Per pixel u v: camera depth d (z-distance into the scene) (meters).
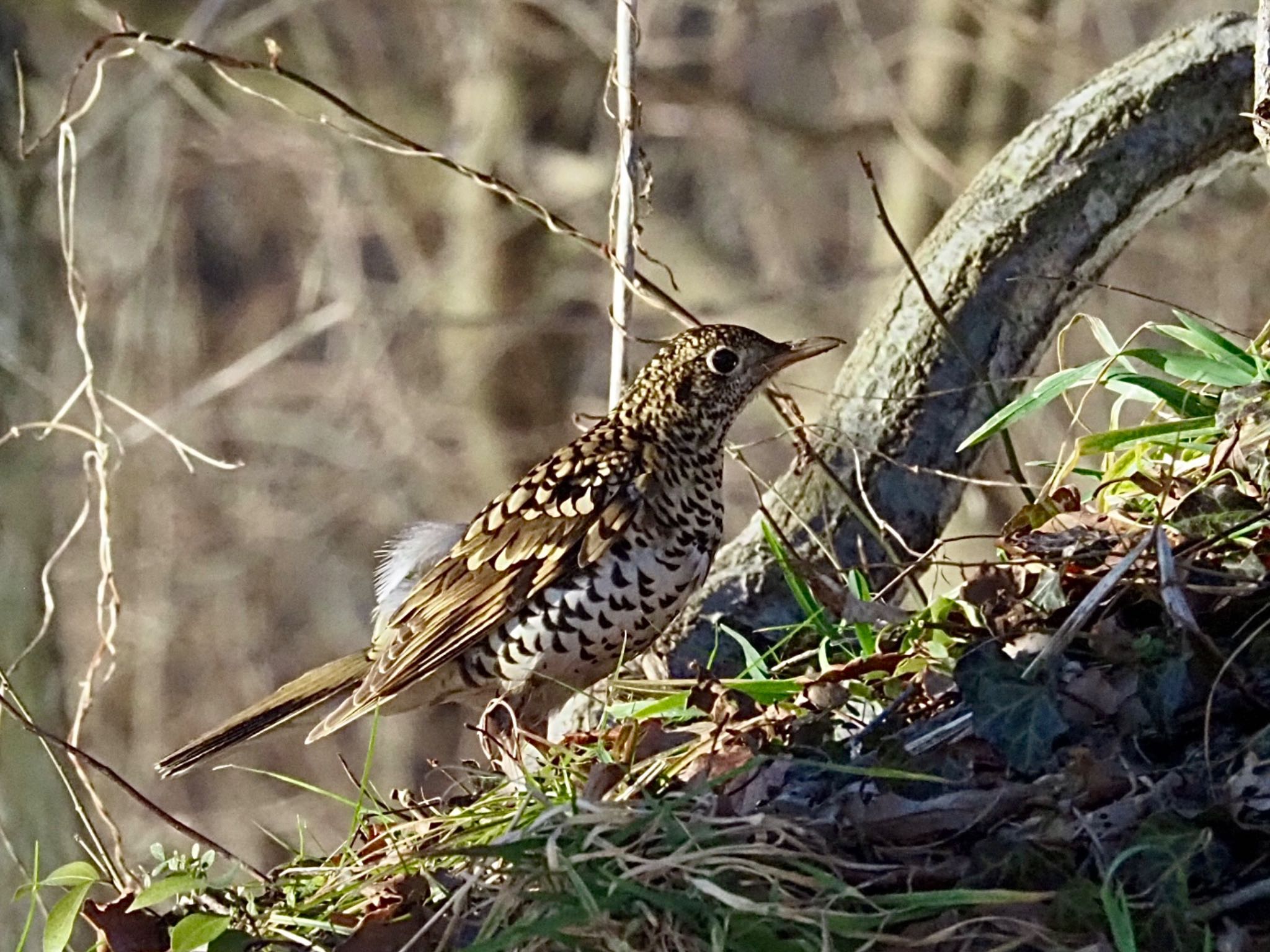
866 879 6.55
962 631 7.72
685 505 9.09
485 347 23.02
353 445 24.78
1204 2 23.59
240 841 22.97
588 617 8.91
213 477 24.53
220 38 20.47
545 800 7.00
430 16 23.98
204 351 25.59
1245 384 8.22
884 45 22.80
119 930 7.52
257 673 24.66
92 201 23.81
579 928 6.41
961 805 6.71
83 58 10.45
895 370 10.34
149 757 22.73
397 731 24.02
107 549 10.26
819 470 10.23
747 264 25.59
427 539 10.32
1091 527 8.09
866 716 7.74
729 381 9.30
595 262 23.27
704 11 27.03
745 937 6.29
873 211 23.36
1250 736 6.79
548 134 22.80
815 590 8.82
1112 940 6.07
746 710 8.06
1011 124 20.34
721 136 23.30
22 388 15.16
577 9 21.72
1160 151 10.18
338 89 22.30
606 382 24.52
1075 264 10.27
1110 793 6.67
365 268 27.84
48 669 14.68
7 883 13.95
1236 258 20.38
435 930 6.95
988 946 6.23
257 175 26.27
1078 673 7.20
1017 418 9.09
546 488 9.00
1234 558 7.51
